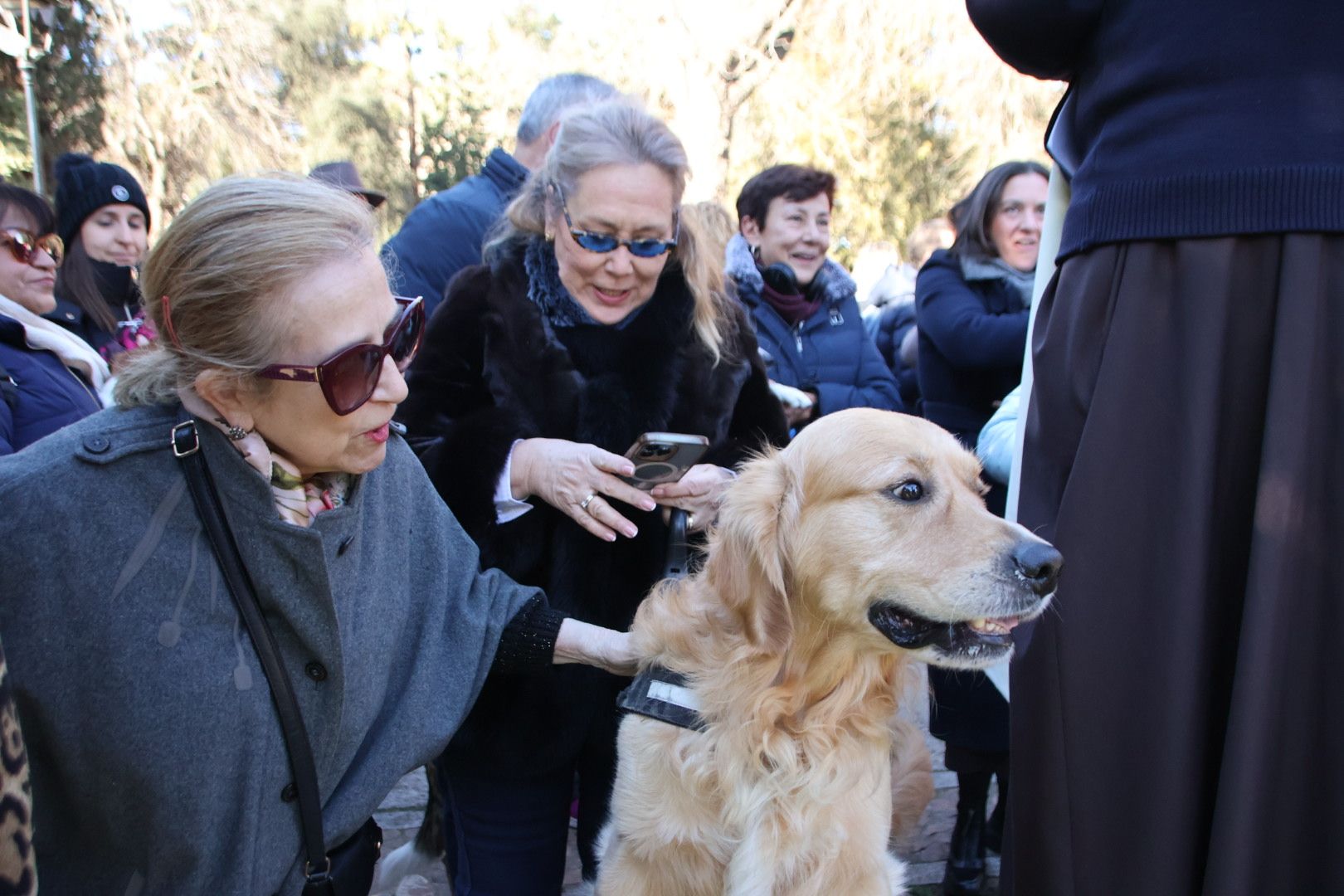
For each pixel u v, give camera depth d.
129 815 1.39
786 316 3.74
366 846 1.68
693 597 2.05
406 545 1.74
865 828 1.98
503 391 2.16
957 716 2.73
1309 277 1.39
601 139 2.01
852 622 1.95
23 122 15.01
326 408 1.37
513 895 2.17
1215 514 1.52
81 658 1.30
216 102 18.02
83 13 15.73
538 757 2.09
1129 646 1.55
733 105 12.59
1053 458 1.74
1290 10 1.40
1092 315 1.62
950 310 3.10
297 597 1.41
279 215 1.33
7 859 0.92
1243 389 1.49
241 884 1.44
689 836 1.89
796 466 2.02
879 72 12.61
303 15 18.72
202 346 1.32
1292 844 1.49
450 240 3.30
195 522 1.38
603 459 1.95
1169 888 1.52
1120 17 1.59
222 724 1.38
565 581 2.15
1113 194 1.57
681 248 2.23
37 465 1.31
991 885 2.95
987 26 1.78
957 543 1.79
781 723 1.96
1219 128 1.44
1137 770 1.54
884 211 15.44
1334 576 1.43
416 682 1.73
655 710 1.94
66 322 3.55
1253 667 1.41
